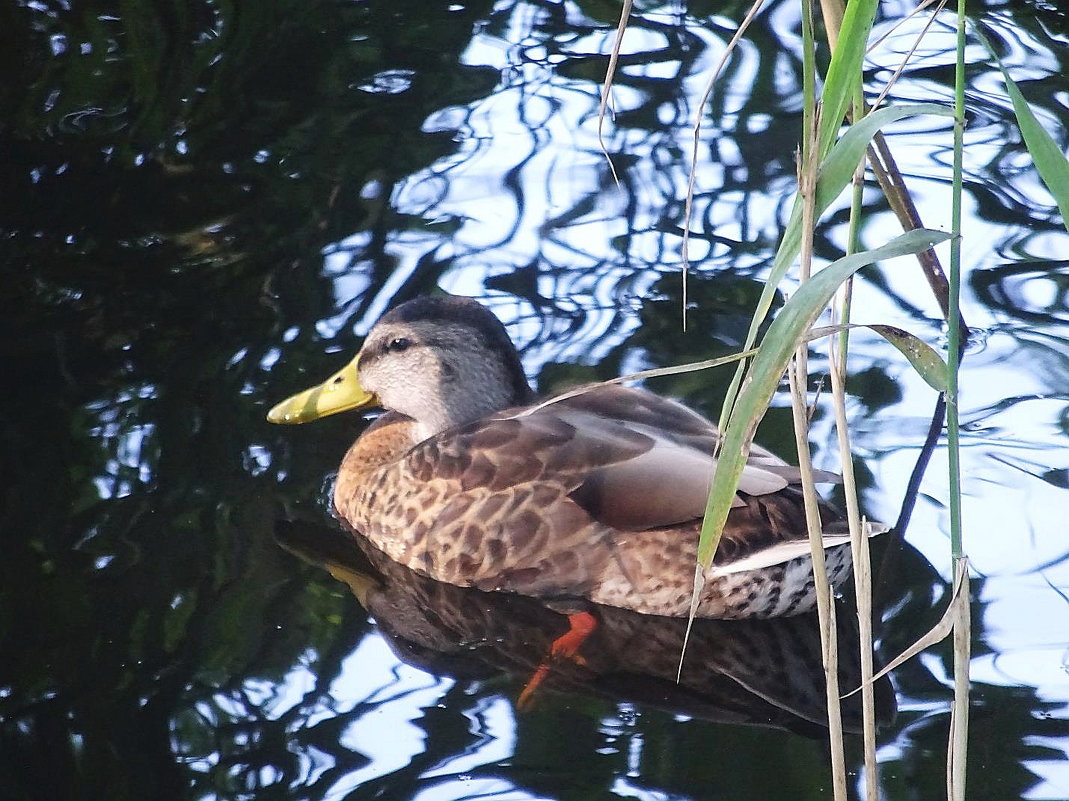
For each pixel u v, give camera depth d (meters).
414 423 12.16
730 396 5.98
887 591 9.96
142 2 19.27
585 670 9.63
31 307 13.31
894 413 11.95
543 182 15.41
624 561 10.41
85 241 14.37
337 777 8.26
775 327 5.33
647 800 7.98
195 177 15.45
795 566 10.02
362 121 16.62
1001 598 9.72
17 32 18.45
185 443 11.68
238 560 10.55
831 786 8.08
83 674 9.22
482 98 17.06
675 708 9.09
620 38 6.54
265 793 8.11
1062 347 12.63
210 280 13.79
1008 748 8.27
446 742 8.63
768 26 18.44
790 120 16.39
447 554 10.88
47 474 11.18
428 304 12.27
